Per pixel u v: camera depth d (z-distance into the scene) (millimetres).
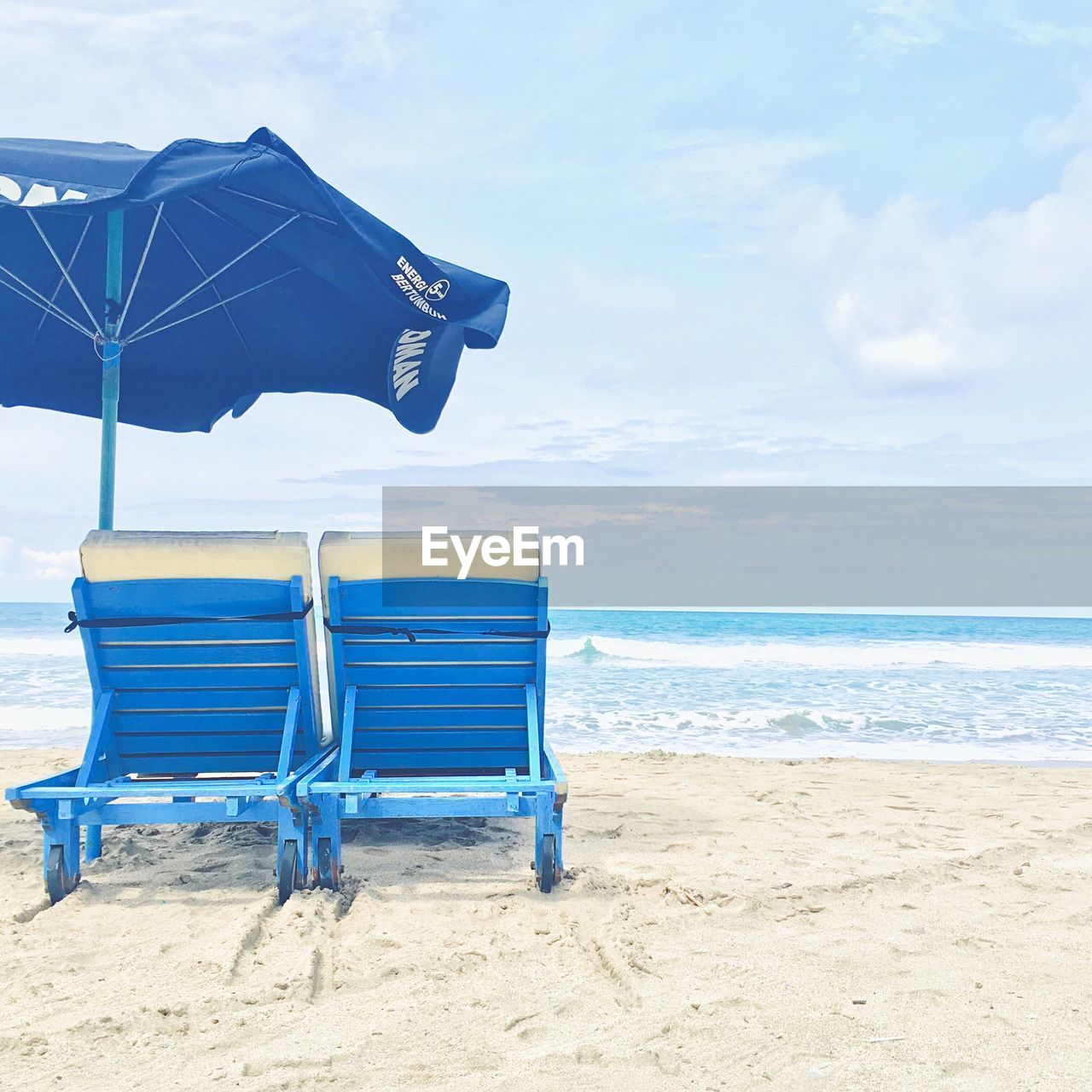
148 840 4676
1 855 4391
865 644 30094
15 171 3459
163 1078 2191
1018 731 11258
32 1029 2451
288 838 3584
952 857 4457
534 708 4020
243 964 2945
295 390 6348
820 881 3971
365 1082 2180
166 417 6180
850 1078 2205
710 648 24641
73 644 24266
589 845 4641
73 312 5699
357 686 4023
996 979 2861
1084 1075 2223
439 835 4793
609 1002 2666
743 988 2766
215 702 3957
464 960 2984
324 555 3771
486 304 4895
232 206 4895
